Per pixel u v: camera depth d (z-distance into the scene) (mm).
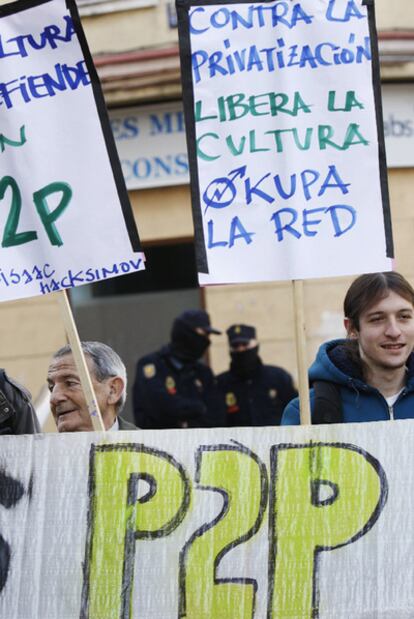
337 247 3494
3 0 7949
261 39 3541
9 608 3357
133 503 3400
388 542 3361
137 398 6605
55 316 9742
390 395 3848
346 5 3541
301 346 3438
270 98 3525
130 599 3348
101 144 3504
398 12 9352
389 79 9367
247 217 3502
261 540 3371
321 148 3520
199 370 6652
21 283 3523
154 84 9484
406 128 9438
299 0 3537
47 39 3520
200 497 3398
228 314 9469
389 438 3406
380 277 3752
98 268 3498
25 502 3416
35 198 3525
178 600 3346
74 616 3346
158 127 9602
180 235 9609
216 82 3527
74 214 3508
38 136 3527
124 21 9609
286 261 3488
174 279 9719
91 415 3447
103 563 3371
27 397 4289
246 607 3340
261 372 6781
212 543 3375
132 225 3492
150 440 3426
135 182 9680
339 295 9383
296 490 3395
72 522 3398
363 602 3334
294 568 3355
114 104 9648
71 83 3514
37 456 3436
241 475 3406
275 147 3518
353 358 3873
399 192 9422
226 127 3523
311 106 3527
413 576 3340
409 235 9406
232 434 3424
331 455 3406
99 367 3863
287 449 3412
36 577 3371
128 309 9789
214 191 3508
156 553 3373
